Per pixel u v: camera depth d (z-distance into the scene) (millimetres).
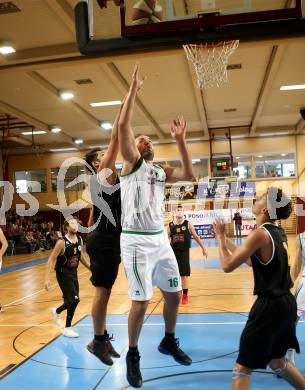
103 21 5027
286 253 3250
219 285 9797
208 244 21125
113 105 16484
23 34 10031
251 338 3084
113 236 3773
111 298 8781
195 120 20359
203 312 7094
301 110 18531
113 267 3754
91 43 5035
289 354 3807
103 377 4430
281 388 4000
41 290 10328
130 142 3354
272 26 4809
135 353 3479
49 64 11180
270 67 12734
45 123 18953
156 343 5488
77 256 6137
